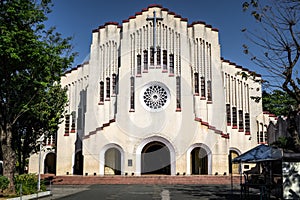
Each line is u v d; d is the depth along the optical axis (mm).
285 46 15922
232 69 38188
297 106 16906
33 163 40688
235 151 37094
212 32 37125
